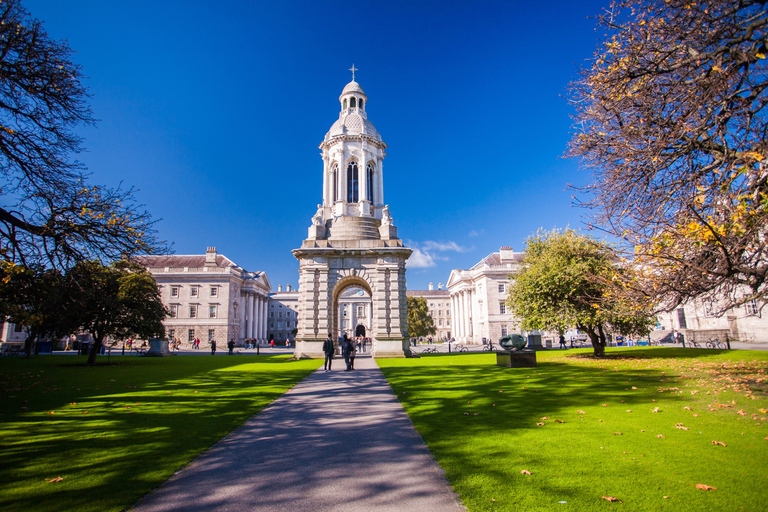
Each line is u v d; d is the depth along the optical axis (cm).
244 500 567
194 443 821
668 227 1086
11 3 1484
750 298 1084
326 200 4334
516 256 8500
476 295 8838
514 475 633
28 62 1516
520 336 2373
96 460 720
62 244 1575
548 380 1694
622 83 1168
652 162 1105
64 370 2508
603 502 537
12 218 1482
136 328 3412
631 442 788
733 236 970
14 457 735
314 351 3438
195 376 2070
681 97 1080
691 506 523
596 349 2953
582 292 2717
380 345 3481
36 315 1738
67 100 1620
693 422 934
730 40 1014
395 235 3844
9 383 1803
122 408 1182
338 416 1069
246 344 8506
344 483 624
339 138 4247
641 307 1248
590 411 1067
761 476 615
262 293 10262
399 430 918
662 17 1127
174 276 8231
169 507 545
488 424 945
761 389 1286
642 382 1569
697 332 4609
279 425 978
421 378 1859
